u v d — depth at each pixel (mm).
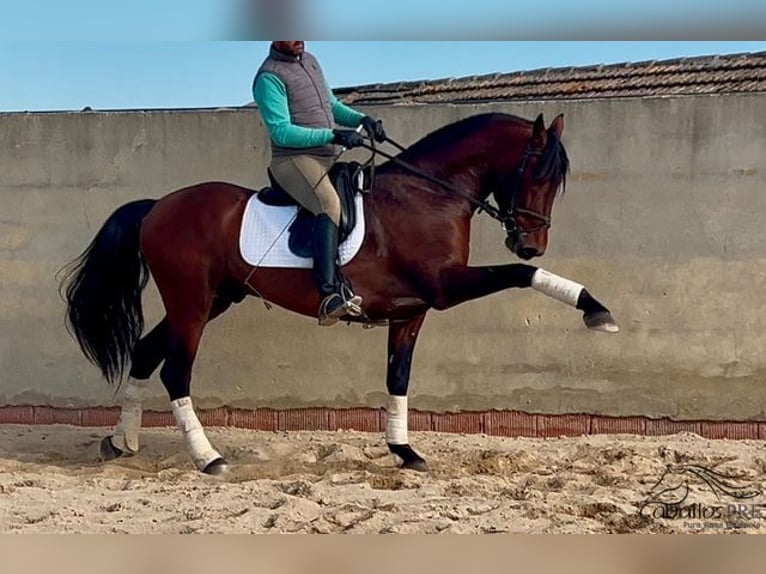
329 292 6520
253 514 5809
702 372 8156
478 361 8375
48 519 5742
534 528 5566
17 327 8758
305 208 6664
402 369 7176
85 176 8695
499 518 5770
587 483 6676
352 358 8469
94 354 7359
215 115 8555
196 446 6918
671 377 8195
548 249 8289
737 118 8086
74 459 7590
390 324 7113
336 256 6562
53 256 8727
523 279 6492
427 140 6887
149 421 8633
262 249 6789
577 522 5703
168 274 6949
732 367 8125
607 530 5590
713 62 11688
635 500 6188
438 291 6641
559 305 8281
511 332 8344
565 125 8250
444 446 7895
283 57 6645
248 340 8547
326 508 5973
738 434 8125
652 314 8203
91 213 8688
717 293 8133
